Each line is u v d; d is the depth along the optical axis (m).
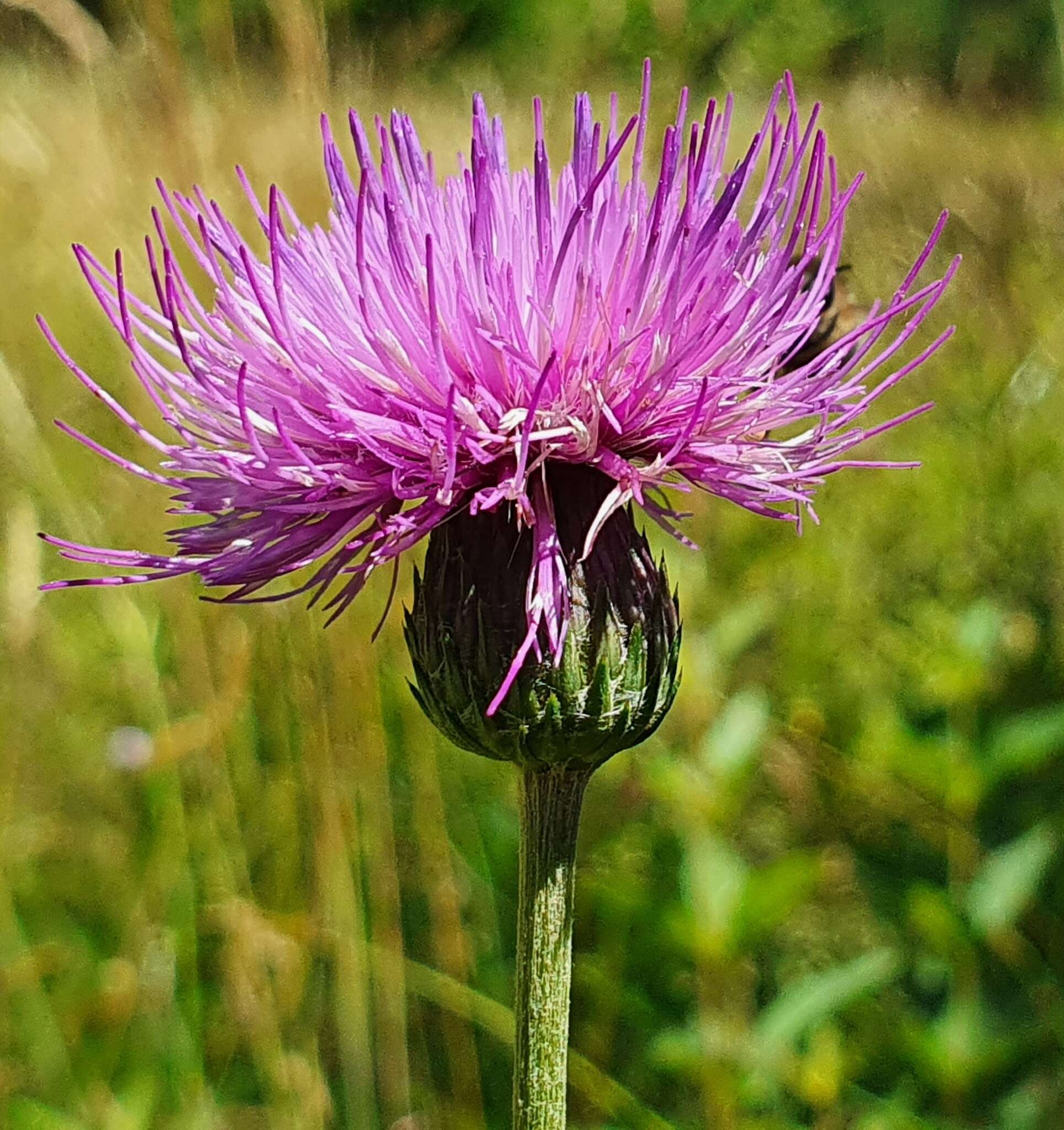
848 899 0.14
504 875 0.15
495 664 0.08
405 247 0.08
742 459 0.08
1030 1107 0.11
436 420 0.08
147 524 0.15
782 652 0.17
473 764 0.16
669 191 0.08
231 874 0.13
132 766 0.13
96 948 0.14
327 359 0.08
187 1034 0.13
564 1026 0.08
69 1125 0.12
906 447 0.21
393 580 0.08
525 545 0.08
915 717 0.15
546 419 0.08
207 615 0.14
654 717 0.08
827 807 0.15
